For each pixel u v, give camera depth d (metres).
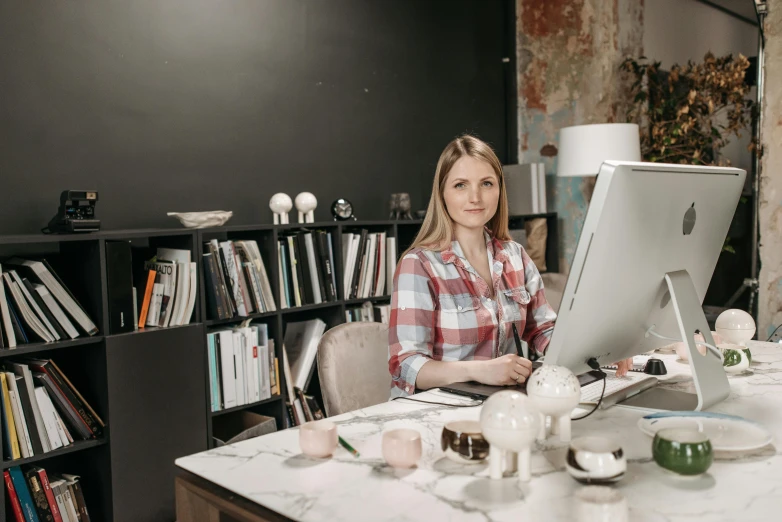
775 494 0.92
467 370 1.56
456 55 4.54
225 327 2.99
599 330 1.32
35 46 2.67
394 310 1.78
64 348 2.62
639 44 4.72
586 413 1.34
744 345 1.75
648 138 4.64
